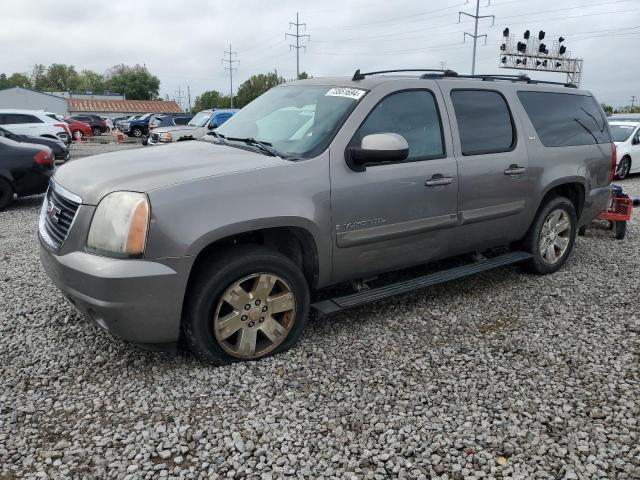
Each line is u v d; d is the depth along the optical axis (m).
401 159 3.46
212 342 3.23
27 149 9.28
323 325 4.00
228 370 3.28
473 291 4.77
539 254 5.08
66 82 131.75
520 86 4.90
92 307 2.97
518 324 4.09
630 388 3.19
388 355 3.56
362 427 2.79
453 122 4.21
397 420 2.85
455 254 4.46
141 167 3.31
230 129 4.34
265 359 3.43
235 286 3.21
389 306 4.39
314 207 3.41
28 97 70.00
